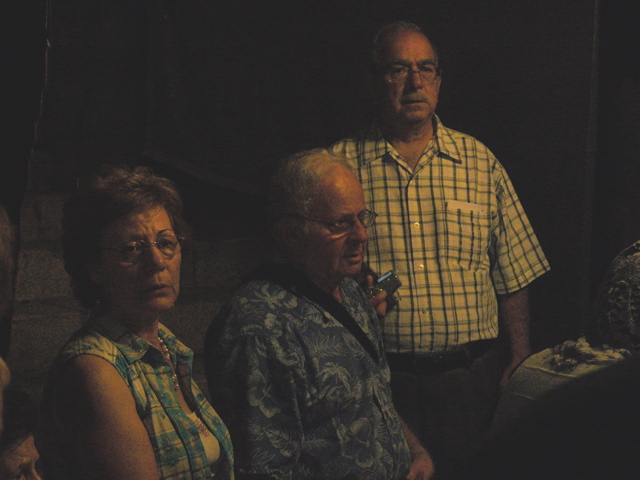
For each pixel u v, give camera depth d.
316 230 1.86
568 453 0.45
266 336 1.73
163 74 3.46
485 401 2.60
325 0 3.52
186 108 3.51
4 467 1.39
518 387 2.02
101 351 1.48
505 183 2.73
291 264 1.90
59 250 3.24
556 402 0.48
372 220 1.93
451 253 2.57
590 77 3.39
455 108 3.55
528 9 3.41
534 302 3.56
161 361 1.56
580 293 3.51
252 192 3.62
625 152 3.56
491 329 2.65
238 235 3.75
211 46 3.49
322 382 1.74
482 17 3.46
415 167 2.59
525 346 2.81
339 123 3.62
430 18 3.50
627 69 3.52
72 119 3.69
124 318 1.57
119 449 1.42
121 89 3.73
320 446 1.72
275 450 1.67
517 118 3.49
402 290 2.54
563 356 2.00
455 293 2.55
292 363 1.71
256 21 3.52
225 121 3.55
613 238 3.64
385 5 3.52
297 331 1.76
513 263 2.75
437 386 2.52
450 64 3.52
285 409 1.70
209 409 1.68
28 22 2.56
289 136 3.61
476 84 3.51
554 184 3.48
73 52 3.64
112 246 1.55
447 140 2.65
